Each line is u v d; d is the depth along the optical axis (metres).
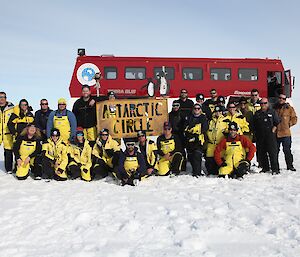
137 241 3.71
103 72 15.42
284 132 7.91
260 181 6.83
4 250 3.46
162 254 3.35
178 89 16.03
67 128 7.48
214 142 7.59
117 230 4.04
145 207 4.94
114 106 7.76
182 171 8.05
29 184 6.72
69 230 4.06
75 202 5.27
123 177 6.73
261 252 3.39
